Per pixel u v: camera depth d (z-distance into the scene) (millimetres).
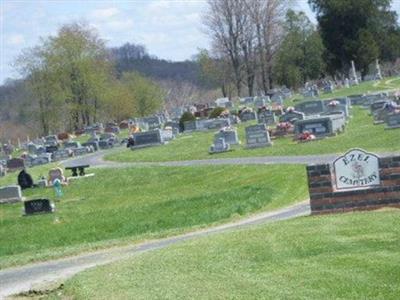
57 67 108938
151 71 191125
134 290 11609
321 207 16703
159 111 123250
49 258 18688
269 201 26328
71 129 113312
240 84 112438
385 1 108688
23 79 113312
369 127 44844
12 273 17141
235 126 64625
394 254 11750
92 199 37812
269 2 107812
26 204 34844
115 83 118500
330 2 106875
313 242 13273
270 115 61281
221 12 108500
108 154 63031
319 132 43875
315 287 10359
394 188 16297
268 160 38875
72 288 12750
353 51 107312
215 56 112938
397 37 110562
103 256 17906
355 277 10609
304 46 111562
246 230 15672
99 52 111875
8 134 130500
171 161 48281
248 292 10523
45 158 67562
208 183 36156
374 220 14531
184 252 14078
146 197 35531
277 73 112188
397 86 77312
